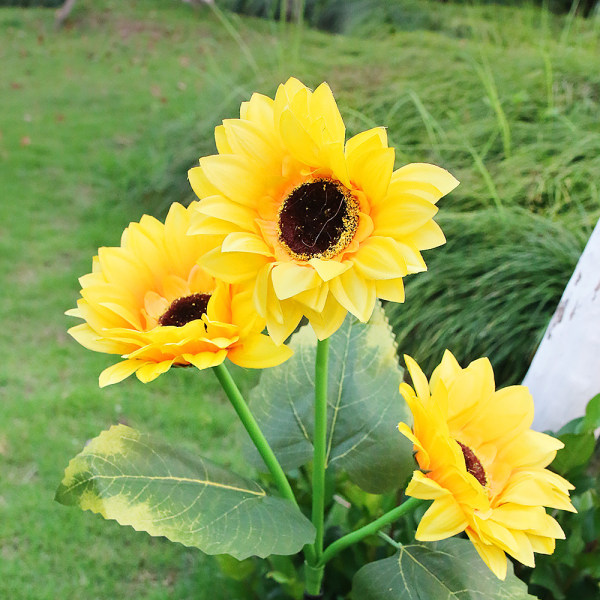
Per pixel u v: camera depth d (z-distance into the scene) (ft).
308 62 19.21
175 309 4.25
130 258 4.26
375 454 4.99
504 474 4.26
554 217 12.46
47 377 13.96
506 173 13.38
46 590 9.84
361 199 3.58
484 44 19.10
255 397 5.29
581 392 6.68
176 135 20.56
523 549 3.78
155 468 4.26
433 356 11.65
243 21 35.37
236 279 3.64
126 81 30.19
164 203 18.89
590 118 14.87
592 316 6.40
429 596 4.45
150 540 10.66
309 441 5.17
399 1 25.20
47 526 10.72
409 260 3.44
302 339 5.35
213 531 4.05
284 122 3.46
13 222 19.25
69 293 16.49
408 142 15.06
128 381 13.87
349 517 6.77
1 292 16.43
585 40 19.83
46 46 34.91
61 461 11.85
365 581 4.61
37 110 27.22
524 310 11.55
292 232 3.62
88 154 23.44
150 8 39.04
